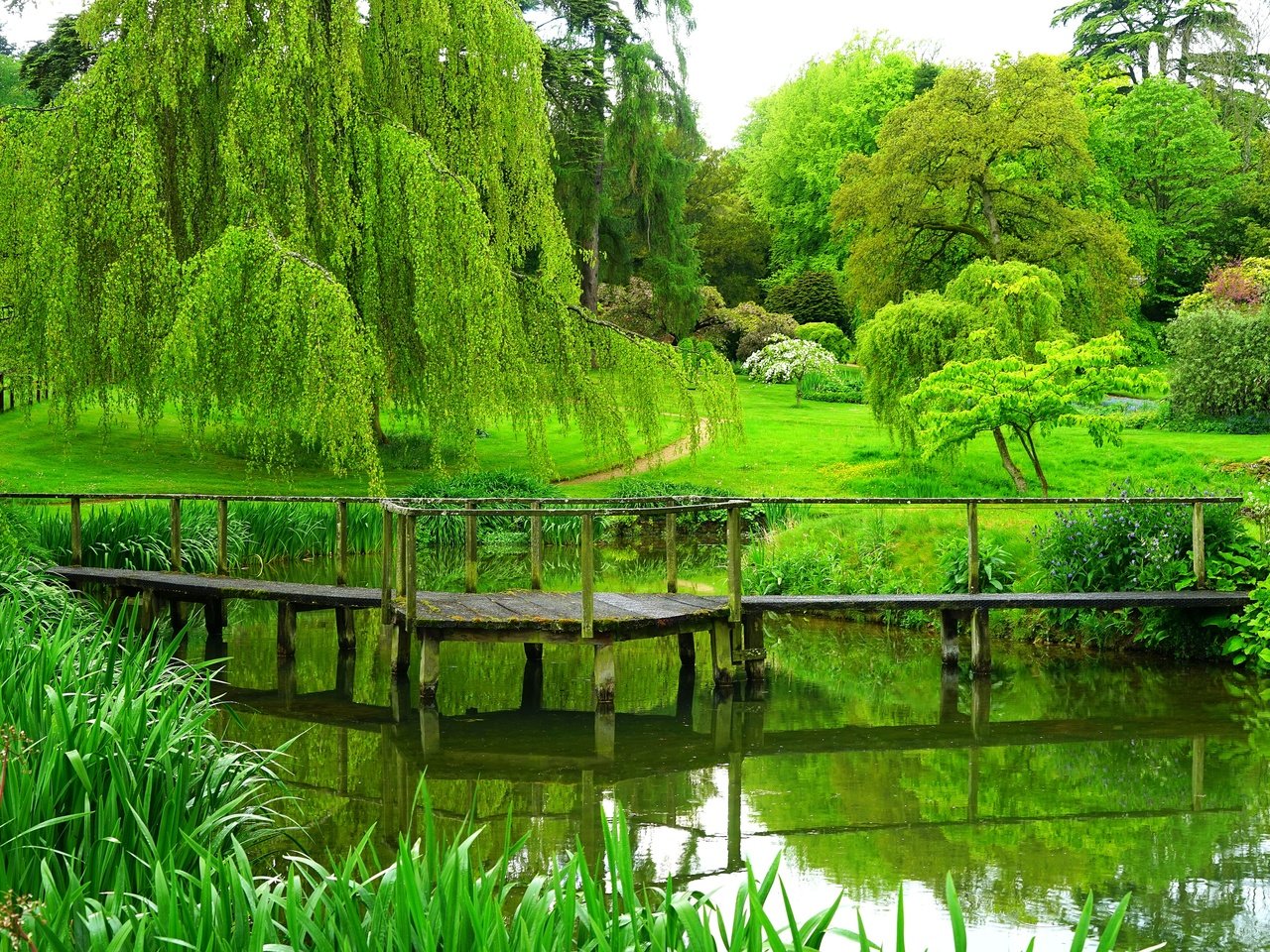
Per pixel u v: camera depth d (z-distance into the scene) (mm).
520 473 23562
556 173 33906
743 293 56375
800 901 5113
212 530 15078
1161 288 47531
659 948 2809
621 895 3088
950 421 18297
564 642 8836
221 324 14836
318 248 17484
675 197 38250
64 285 14906
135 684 5430
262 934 2748
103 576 11664
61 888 3807
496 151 18781
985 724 8539
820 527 14344
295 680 10070
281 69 16156
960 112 32469
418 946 2787
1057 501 10367
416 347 18547
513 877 5352
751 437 29266
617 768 7461
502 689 9758
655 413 21281
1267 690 9352
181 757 4863
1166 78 48281
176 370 14461
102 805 4012
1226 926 4809
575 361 20484
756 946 2746
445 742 8086
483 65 18406
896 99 53438
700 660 11133
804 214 55219
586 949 2787
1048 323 22812
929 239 35781
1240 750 7742
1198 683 9633
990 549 11789
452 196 16531
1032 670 10227
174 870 3002
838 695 9500
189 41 16547
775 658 10875
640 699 9414
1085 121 32688
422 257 16328
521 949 2639
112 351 15000
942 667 10359
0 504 11742
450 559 17703
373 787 6965
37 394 17562
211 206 17625
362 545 17688
